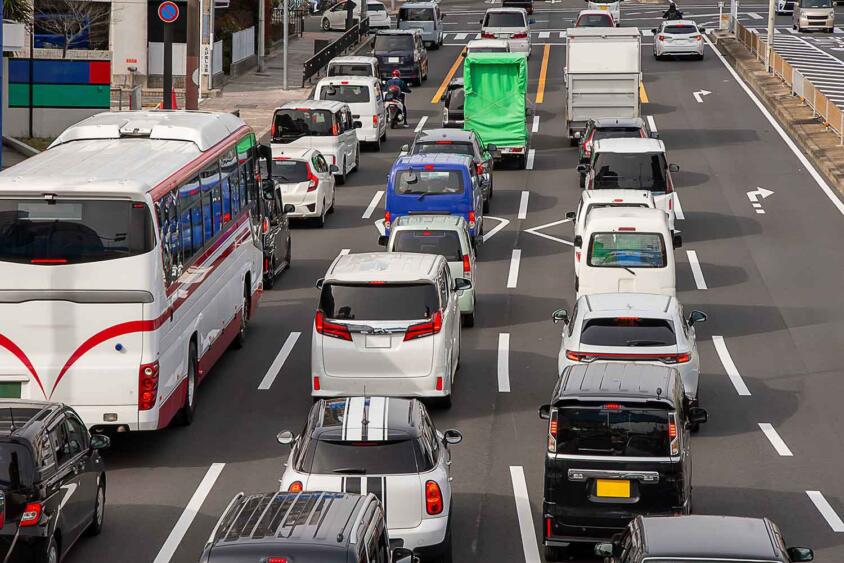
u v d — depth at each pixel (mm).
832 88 102812
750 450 35594
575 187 72875
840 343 46094
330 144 72250
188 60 84250
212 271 40031
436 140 65250
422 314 37031
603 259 44969
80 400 32719
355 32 130875
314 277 55094
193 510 30781
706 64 115812
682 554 19516
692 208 67250
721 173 74938
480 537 29172
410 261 38625
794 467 34250
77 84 75125
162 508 30922
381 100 85750
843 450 35625
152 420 33062
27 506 24375
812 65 115250
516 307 50688
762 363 43875
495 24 117625
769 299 51750
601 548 21969
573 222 64750
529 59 120312
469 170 56938
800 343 46125
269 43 127312
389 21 150000
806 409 39250
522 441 36031
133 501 31391
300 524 19859
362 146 84938
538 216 66250
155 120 41969
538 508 31047
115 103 95688
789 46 128750
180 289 35531
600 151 59688
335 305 37031
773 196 69438
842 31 141750
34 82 74875
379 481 24969
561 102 99875
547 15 155250
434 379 37094
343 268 37906
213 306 40219
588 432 26719
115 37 103000
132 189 32281
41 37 102062
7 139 71500
